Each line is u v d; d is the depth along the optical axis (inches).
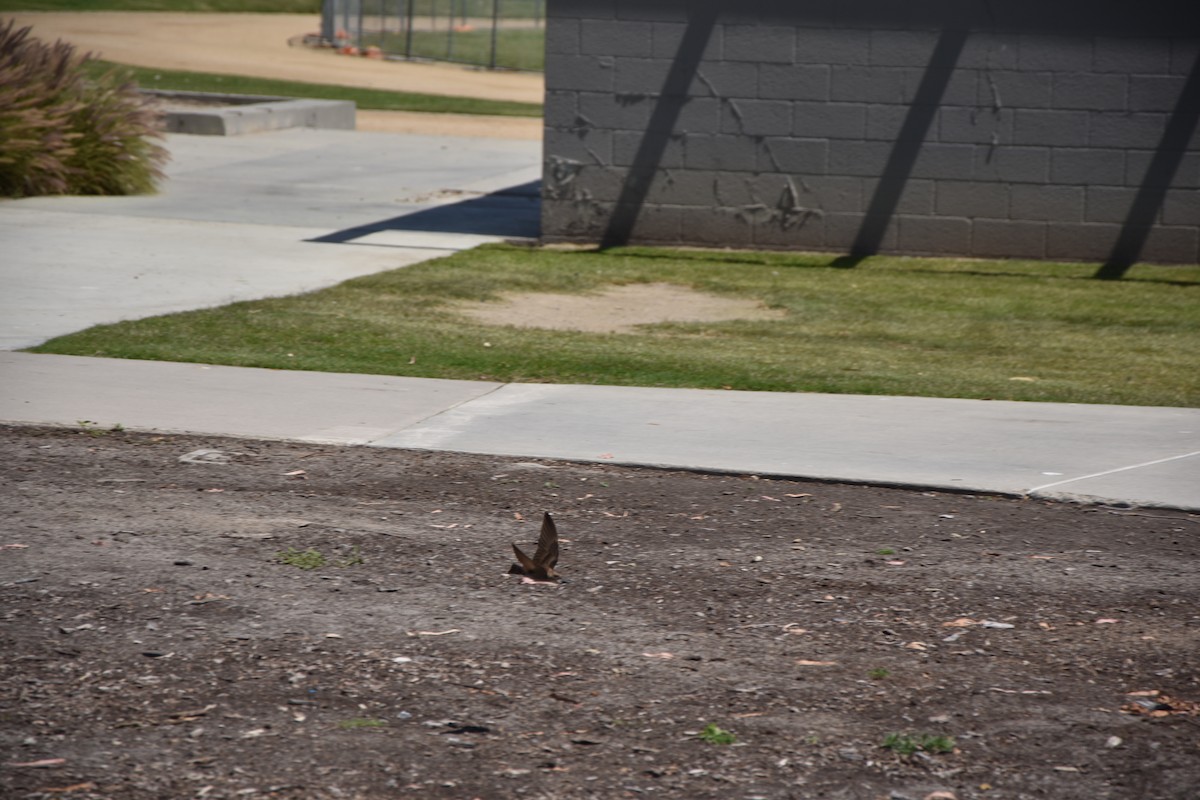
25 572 307.9
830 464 415.2
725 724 241.8
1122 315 709.9
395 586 307.6
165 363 529.0
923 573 323.3
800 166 870.4
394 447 427.2
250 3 3656.5
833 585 314.2
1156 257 845.8
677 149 879.7
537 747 231.3
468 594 303.9
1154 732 241.3
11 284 670.5
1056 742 236.7
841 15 848.9
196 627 279.7
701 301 729.6
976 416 483.8
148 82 2102.6
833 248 877.2
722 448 432.5
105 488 376.5
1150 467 415.8
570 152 888.9
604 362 569.6
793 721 243.3
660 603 301.0
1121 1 821.2
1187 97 824.3
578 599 302.4
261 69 2456.9
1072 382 554.3
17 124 986.7
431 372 540.1
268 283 705.6
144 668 258.8
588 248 888.3
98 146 1029.8
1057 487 393.4
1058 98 837.8
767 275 805.2
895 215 867.4
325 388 502.3
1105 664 271.3
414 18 3412.9
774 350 608.7
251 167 1250.6
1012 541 349.1
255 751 227.1
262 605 293.1
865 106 857.5
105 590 298.8
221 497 371.9
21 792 211.3
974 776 224.2
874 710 248.2
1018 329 671.8
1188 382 557.9
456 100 2213.3
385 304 670.5
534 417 470.3
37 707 241.0
